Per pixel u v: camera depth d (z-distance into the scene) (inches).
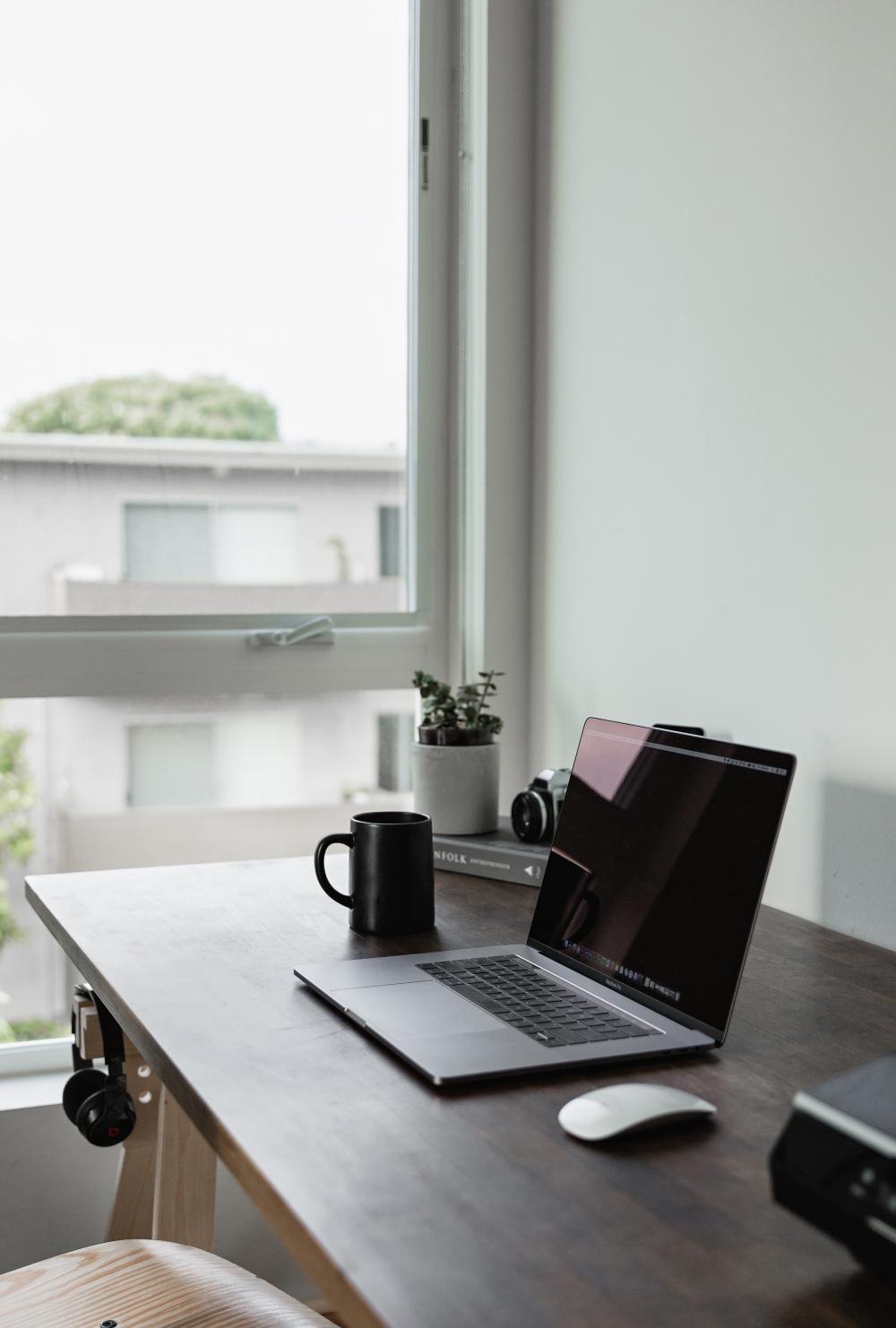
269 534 81.3
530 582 83.2
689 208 64.7
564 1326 24.5
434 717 68.5
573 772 51.4
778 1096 36.2
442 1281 26.1
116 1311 45.9
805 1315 25.2
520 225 81.7
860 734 53.8
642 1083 36.8
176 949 50.0
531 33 81.1
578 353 76.4
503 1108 35.0
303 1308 46.8
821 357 55.3
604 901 46.9
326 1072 37.3
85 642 76.1
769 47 58.2
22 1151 72.5
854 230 53.1
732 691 62.1
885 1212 25.3
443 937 52.1
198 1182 59.1
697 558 64.8
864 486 53.0
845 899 55.0
